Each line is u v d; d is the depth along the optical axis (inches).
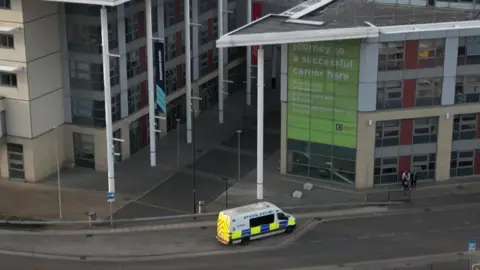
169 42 3631.9
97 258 2628.0
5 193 3093.0
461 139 3164.4
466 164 3206.2
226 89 4136.3
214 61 4023.1
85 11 3137.3
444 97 3078.2
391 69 2997.0
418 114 3078.2
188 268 2559.1
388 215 2925.7
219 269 2549.2
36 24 3070.9
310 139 3154.5
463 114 3122.5
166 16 3572.8
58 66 3225.9
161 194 3088.1
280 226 2758.4
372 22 3019.2
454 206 2992.1
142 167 3329.2
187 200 3043.8
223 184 3186.5
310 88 3088.1
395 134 3093.0
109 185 2987.2
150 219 2822.3
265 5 4062.5
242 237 2696.9
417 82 3041.3
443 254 2642.7
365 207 2977.4
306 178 3208.7
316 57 3036.4
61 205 2989.7
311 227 2834.6
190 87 3590.1
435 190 3115.2
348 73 2999.5
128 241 2741.1
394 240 2741.1
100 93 3211.1
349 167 3120.1
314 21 3014.3
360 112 3026.6
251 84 4156.0
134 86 3403.1
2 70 3056.1
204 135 3681.1
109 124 2947.8
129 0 2977.4
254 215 2704.2
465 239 2746.1
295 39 2819.9
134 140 3472.0
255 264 2583.7
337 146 3112.7
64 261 2608.3
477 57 3053.6
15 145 3179.1
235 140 3631.9
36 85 3122.5
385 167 3129.9
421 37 2977.4
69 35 3186.5
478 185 3157.0
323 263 2588.6
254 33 2842.0
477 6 3240.7
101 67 3181.6
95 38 3154.5
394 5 3339.1
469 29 2999.5
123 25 3250.5
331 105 3073.3
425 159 3157.0
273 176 3243.1
